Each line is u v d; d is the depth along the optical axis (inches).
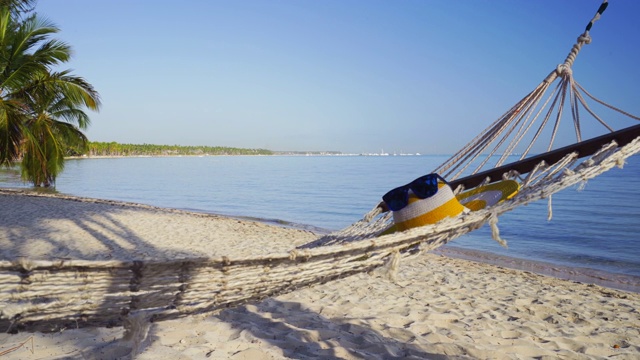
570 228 638.5
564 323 207.5
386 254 83.7
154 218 539.8
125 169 2603.3
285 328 163.9
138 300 63.5
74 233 390.6
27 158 829.8
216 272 69.2
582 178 94.4
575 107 147.3
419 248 86.7
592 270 395.5
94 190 1246.9
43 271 57.1
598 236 576.4
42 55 632.4
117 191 1234.6
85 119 871.7
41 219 453.4
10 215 468.8
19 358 113.3
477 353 154.6
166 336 141.1
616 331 199.0
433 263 362.0
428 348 155.6
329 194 1220.5
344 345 149.8
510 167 129.0
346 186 1519.4
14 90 658.8
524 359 156.1
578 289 292.2
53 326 59.1
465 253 459.8
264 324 166.9
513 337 180.7
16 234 366.0
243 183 1638.8
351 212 852.0
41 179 878.4
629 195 1122.0
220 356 129.7
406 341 161.3
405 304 216.5
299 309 193.0
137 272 62.6
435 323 191.2
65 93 696.4
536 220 721.0
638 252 480.4
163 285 65.3
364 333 165.5
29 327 57.6
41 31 628.1
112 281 61.4
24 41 613.0
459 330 182.7
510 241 543.5
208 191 1290.6
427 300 229.5
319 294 222.4
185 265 66.0
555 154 120.3
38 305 56.7
